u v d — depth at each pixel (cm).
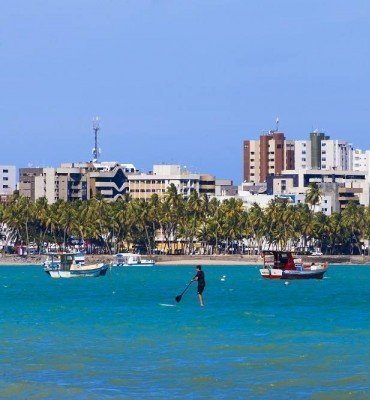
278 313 18488
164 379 9731
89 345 12512
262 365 10656
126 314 17988
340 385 9350
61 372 10194
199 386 9319
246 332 14200
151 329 14688
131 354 11600
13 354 11600
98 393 8975
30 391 9056
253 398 8719
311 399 8681
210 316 17225
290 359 11125
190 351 11881
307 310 19612
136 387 9281
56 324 15750
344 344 12594
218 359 11150
